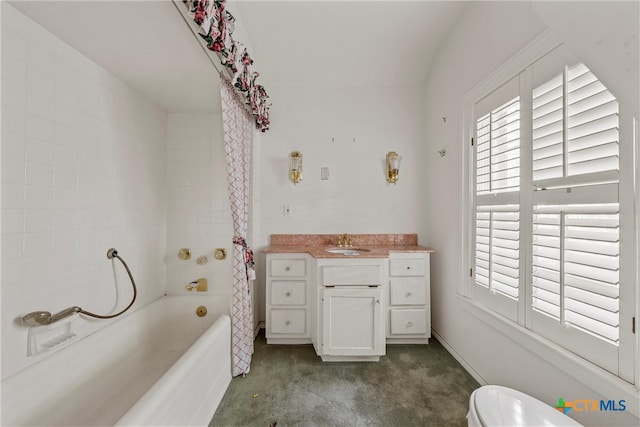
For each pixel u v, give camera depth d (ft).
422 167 8.52
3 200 3.47
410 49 7.50
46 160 4.03
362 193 8.50
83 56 4.65
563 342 3.74
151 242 6.60
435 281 7.77
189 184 7.20
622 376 3.02
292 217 8.43
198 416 4.09
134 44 4.32
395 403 5.01
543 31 4.05
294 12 6.26
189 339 6.65
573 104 3.64
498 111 5.12
